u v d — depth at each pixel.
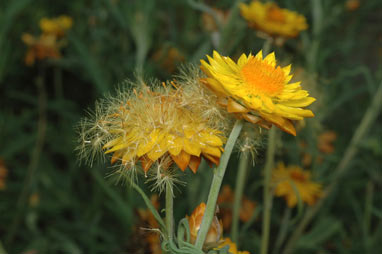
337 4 1.02
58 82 1.00
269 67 0.39
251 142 0.40
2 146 0.88
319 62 0.84
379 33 1.26
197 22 1.07
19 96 0.90
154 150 0.38
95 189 0.79
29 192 0.85
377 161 0.78
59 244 0.72
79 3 1.03
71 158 0.91
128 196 0.65
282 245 0.81
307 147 0.79
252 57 0.40
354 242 0.82
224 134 0.39
